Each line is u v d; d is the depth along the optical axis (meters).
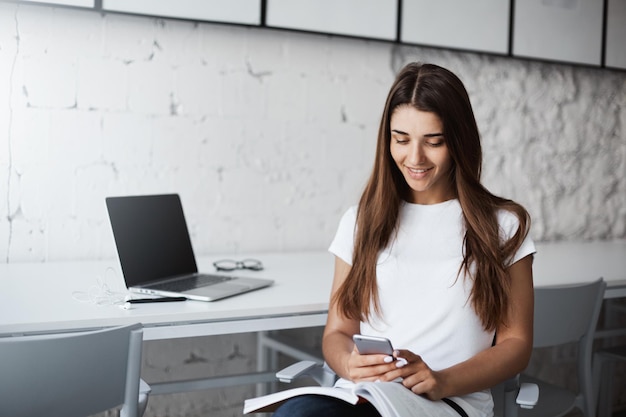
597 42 3.15
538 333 1.80
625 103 3.33
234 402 2.61
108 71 2.33
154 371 2.46
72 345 1.26
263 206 2.61
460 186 1.47
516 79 3.05
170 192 2.45
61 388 1.26
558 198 3.19
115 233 1.83
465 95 1.43
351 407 1.32
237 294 1.85
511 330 1.46
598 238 3.30
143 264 1.89
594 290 1.89
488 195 1.50
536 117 3.12
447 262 1.47
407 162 1.43
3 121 2.21
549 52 3.04
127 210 1.89
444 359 1.44
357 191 2.77
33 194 2.26
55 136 2.28
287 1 2.52
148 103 2.40
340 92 2.71
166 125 2.43
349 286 1.52
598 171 3.28
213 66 2.48
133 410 1.37
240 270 2.22
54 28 2.25
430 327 1.44
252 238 2.60
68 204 2.31
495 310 1.43
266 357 2.60
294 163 2.65
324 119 2.69
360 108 2.75
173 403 2.50
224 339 2.57
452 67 2.92
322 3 2.58
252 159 2.58
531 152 3.11
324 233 2.73
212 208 2.53
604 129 3.28
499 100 3.03
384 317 1.49
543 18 3.01
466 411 1.35
